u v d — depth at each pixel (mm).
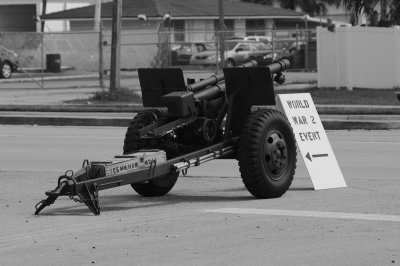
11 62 66750
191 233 14234
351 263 12094
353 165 22406
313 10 114312
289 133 17406
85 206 17031
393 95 43000
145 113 17641
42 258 12727
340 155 24609
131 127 17469
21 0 102812
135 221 15352
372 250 12836
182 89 17625
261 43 75188
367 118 35062
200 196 17984
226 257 12531
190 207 16656
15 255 12945
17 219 15750
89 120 36281
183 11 88438
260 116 16891
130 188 19281
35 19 88625
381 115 35281
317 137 18812
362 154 24828
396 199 17078
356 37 46969
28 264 12398
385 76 46531
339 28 47188
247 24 95250
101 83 53000
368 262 12148
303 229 14367
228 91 17391
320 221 14984
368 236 13773
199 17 89000
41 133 33062
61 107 39938
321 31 47844
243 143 16734
